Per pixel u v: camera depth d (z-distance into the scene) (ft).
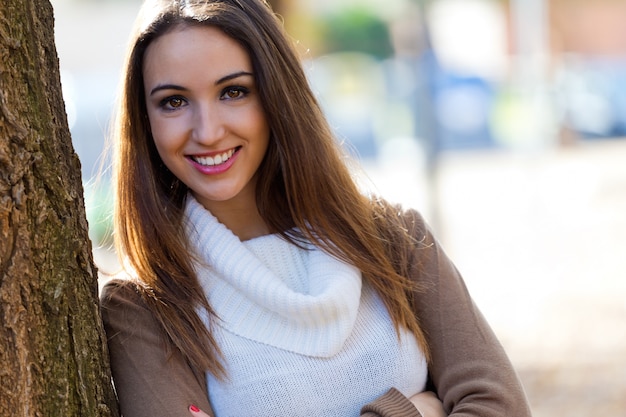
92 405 9.21
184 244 10.25
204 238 10.25
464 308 10.53
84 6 68.54
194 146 9.94
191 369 9.99
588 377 23.79
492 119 78.38
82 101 43.83
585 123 72.59
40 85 8.82
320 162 10.39
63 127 9.14
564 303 30.48
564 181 55.67
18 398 8.62
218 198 10.11
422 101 39.55
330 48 132.67
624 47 102.99
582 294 31.45
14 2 8.61
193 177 10.09
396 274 10.41
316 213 10.38
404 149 69.10
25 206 8.62
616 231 41.11
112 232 11.21
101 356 9.39
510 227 43.93
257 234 10.75
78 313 9.11
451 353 10.35
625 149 67.67
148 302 9.91
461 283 10.75
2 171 8.49
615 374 23.71
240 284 10.07
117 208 10.28
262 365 9.95
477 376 10.19
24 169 8.59
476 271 35.96
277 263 10.53
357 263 10.30
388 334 10.30
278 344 9.99
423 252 10.71
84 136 42.60
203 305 10.03
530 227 43.60
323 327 10.02
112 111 11.14
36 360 8.76
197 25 9.82
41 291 8.79
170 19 9.86
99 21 65.92
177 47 9.78
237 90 10.03
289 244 10.59
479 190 55.36
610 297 30.73
